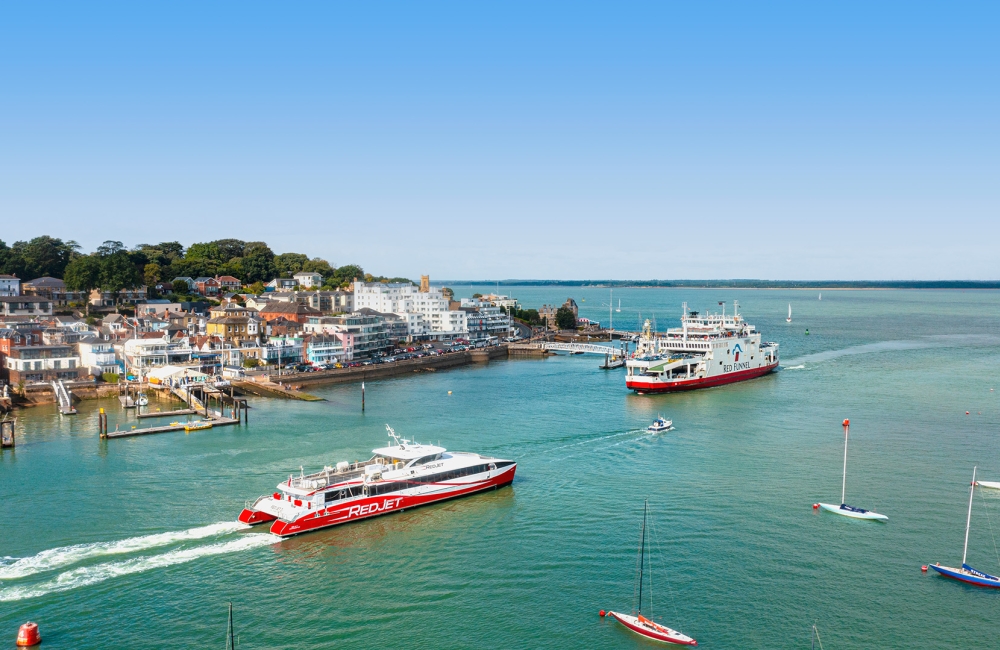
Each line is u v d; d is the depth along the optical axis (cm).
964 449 14100
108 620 7762
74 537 9762
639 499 11375
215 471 12631
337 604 8156
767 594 8369
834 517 10581
